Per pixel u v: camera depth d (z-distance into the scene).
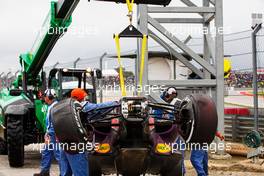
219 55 13.15
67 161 7.78
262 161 11.80
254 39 13.00
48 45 12.19
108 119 5.90
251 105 20.19
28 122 12.85
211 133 5.41
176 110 5.89
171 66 17.14
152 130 5.86
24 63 13.89
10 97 13.46
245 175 10.43
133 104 5.70
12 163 12.08
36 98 14.32
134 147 5.78
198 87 14.64
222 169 11.32
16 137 11.97
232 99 21.30
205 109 5.39
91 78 13.86
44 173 9.86
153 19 12.94
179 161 6.34
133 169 5.86
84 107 6.32
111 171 6.32
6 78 17.69
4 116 12.72
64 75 13.41
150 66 17.02
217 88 13.14
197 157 8.74
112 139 5.82
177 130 5.88
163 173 6.50
